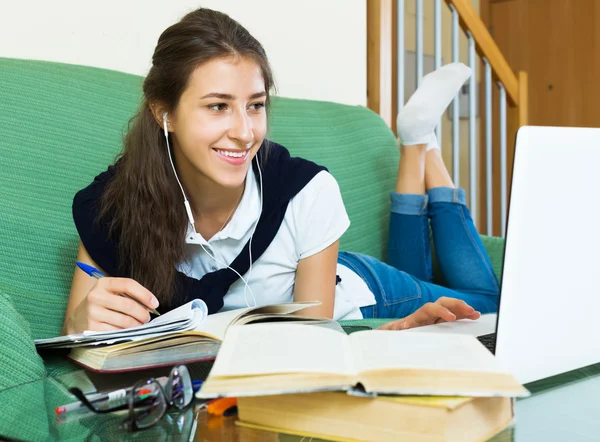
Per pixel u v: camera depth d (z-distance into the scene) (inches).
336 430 23.5
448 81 77.2
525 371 29.1
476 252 76.9
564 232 29.7
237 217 50.3
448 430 21.9
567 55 160.6
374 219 81.2
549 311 29.6
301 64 88.1
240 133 43.7
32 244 52.9
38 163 54.9
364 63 96.3
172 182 49.1
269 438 24.0
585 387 29.8
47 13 65.0
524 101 117.0
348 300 64.7
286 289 55.0
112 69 67.3
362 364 24.0
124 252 49.5
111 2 69.3
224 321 36.2
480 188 162.7
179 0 74.9
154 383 27.0
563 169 29.4
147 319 40.8
